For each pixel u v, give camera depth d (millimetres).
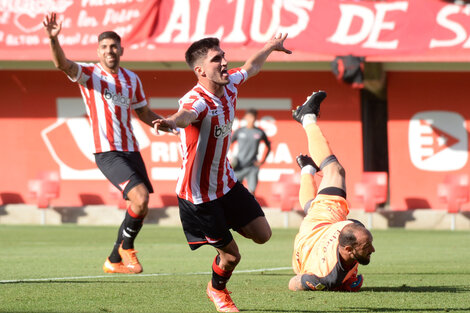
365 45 47375
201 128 14789
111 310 15234
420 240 38531
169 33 49125
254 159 49688
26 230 45250
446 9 47156
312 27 48000
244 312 15188
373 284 19766
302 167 20828
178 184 15555
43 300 16578
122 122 21875
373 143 57219
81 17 49625
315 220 18266
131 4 49250
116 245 21688
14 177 55438
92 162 54781
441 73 51781
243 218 15914
